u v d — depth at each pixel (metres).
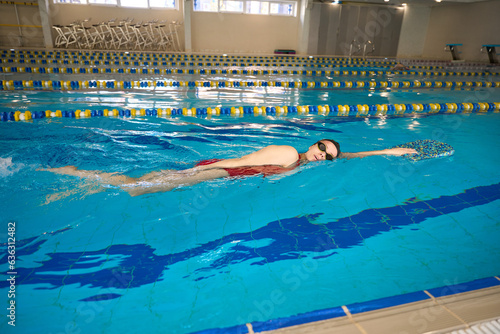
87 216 1.87
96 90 5.91
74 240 1.67
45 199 2.02
